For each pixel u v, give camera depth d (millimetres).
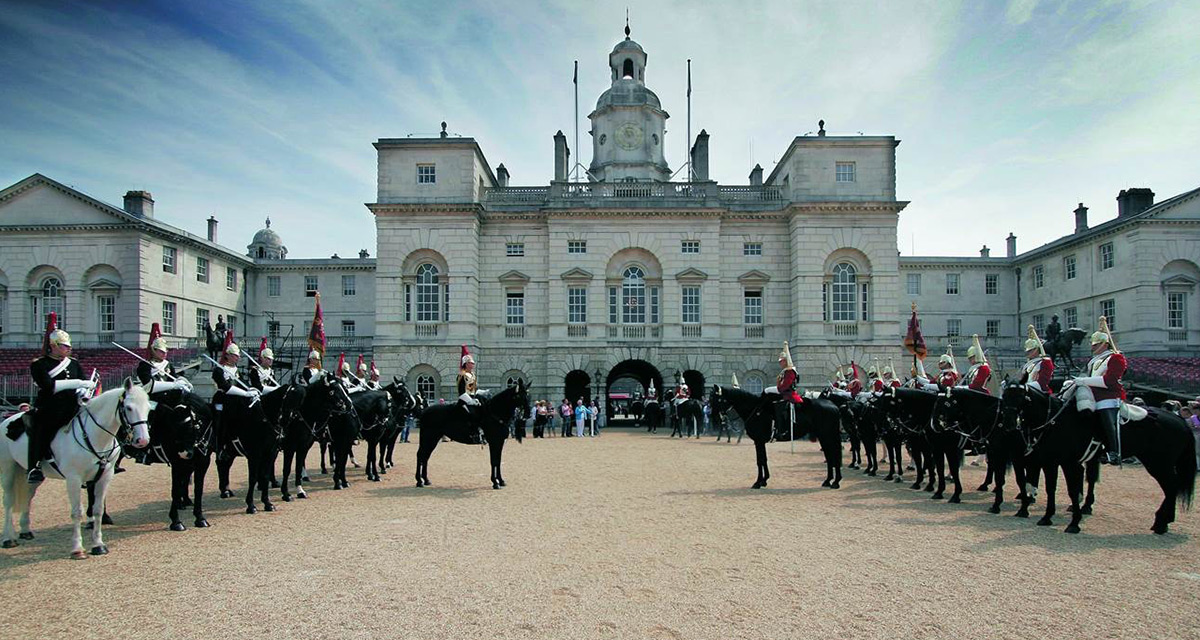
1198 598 10211
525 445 37094
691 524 15266
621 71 65062
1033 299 69750
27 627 9156
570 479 22594
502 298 53094
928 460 20125
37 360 13320
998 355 61812
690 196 53875
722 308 53344
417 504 17922
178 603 10039
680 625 9133
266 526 15211
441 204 51438
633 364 57062
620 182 53938
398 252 51812
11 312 55375
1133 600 10133
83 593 10531
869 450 23953
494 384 52531
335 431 20859
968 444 17891
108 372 47688
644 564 11977
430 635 8805
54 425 12969
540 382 52656
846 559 12305
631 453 31984
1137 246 55656
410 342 51438
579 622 9242
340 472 20859
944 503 18047
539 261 53375
